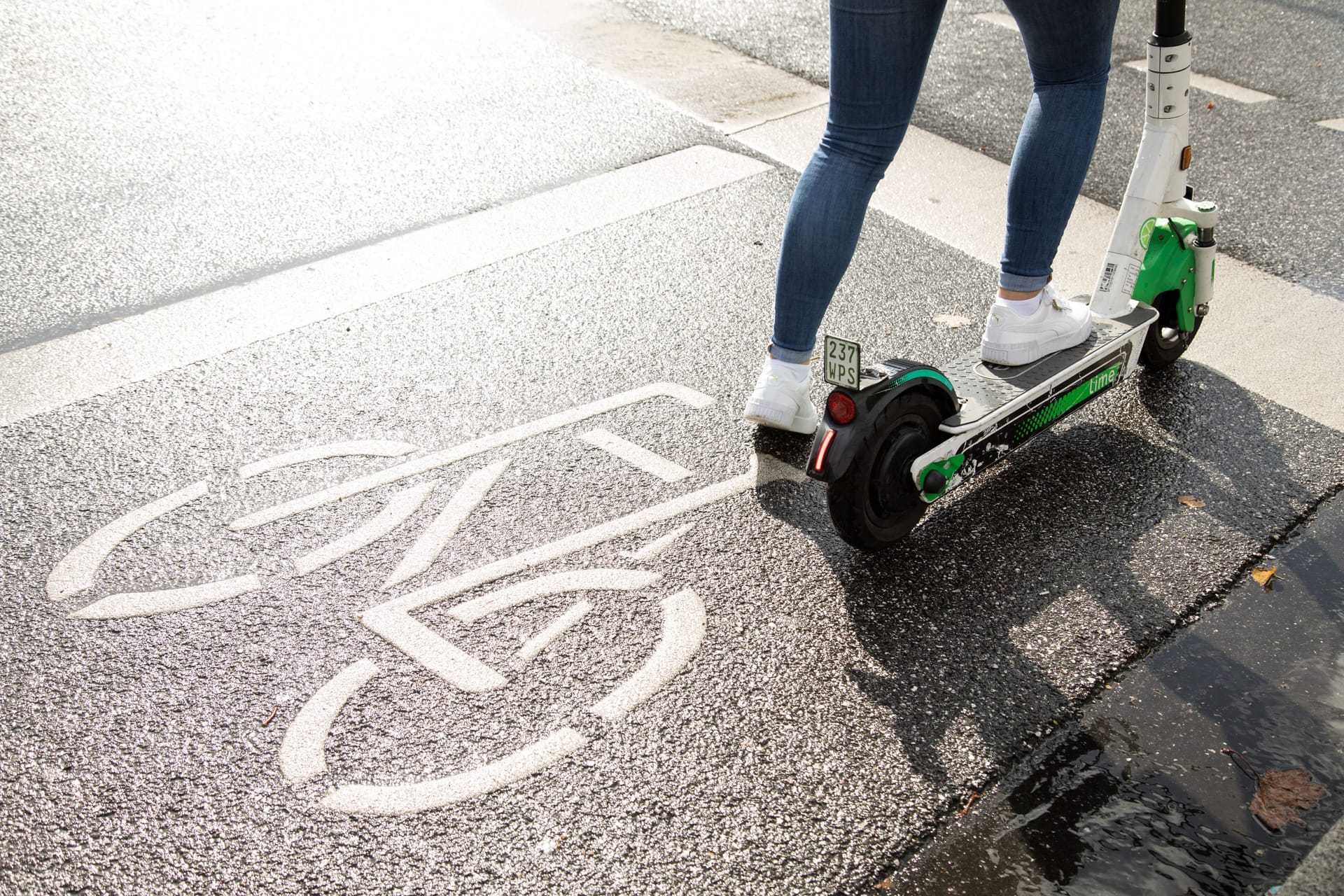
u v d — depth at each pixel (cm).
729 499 361
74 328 452
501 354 438
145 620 312
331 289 480
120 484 366
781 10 834
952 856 249
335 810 258
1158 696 292
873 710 285
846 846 250
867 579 329
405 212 543
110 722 280
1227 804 263
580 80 699
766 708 286
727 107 671
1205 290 417
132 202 546
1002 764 272
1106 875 246
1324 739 281
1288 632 314
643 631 309
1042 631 312
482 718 281
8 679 292
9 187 554
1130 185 387
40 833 252
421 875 243
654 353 441
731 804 260
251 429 393
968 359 366
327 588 324
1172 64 370
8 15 765
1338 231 540
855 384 298
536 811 257
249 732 278
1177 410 409
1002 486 370
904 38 311
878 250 521
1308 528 353
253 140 609
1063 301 374
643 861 246
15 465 373
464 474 371
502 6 826
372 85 680
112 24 758
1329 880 236
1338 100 702
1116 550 342
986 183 589
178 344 441
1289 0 895
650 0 845
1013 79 722
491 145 612
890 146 334
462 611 315
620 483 368
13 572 329
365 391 414
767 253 518
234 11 789
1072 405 368
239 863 246
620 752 272
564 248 516
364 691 289
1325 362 438
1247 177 596
